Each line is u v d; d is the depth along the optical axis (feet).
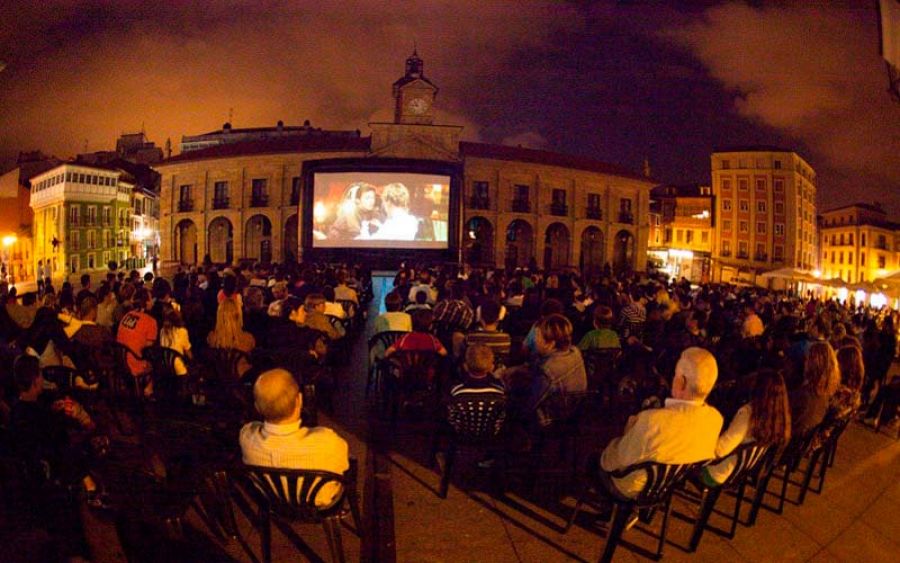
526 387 21.25
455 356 26.55
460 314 32.35
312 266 67.82
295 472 12.75
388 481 18.62
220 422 20.39
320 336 25.88
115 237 202.08
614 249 196.44
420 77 178.50
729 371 25.77
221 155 173.68
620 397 26.53
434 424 23.59
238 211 174.60
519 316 38.75
